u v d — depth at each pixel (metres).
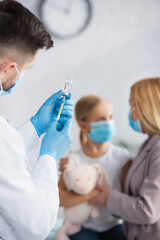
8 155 0.72
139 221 1.26
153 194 1.24
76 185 1.39
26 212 0.71
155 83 1.37
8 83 0.81
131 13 2.89
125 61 2.91
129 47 2.91
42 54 2.77
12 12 0.75
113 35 2.88
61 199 1.44
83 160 1.57
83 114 1.55
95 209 1.44
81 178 1.40
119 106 2.92
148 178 1.28
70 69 2.85
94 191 1.42
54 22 2.79
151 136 1.41
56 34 2.80
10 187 0.70
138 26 2.91
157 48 2.94
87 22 2.85
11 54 0.75
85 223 1.50
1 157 0.71
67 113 1.00
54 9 2.79
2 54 0.75
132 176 1.37
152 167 1.28
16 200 0.70
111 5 2.87
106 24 2.87
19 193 0.70
